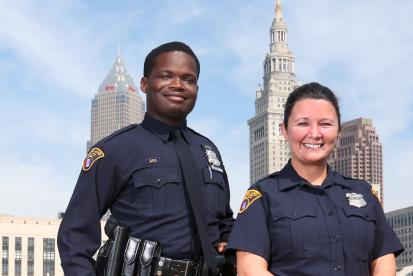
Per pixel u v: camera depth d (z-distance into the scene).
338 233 4.25
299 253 4.22
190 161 5.02
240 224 4.42
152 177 4.88
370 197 4.54
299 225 4.25
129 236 4.84
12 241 97.44
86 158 5.02
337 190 4.46
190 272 4.78
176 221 4.84
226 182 5.36
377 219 4.50
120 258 4.75
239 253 4.37
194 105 5.24
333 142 4.48
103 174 4.92
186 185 4.91
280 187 4.43
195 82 5.24
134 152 4.95
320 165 4.50
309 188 4.41
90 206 4.89
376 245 4.49
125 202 4.94
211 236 5.05
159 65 5.14
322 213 4.31
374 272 4.48
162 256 4.78
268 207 4.39
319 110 4.43
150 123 5.10
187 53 5.21
